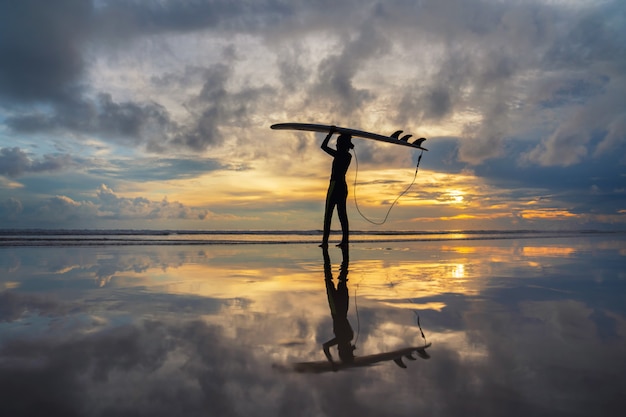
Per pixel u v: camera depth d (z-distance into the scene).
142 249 8.25
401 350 1.99
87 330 2.29
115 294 3.40
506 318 2.65
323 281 4.22
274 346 2.04
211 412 1.31
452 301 3.22
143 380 1.57
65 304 2.99
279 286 3.89
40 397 1.41
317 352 1.95
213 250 8.19
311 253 7.62
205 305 2.99
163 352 1.91
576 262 6.08
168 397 1.42
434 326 2.46
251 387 1.52
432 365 1.77
